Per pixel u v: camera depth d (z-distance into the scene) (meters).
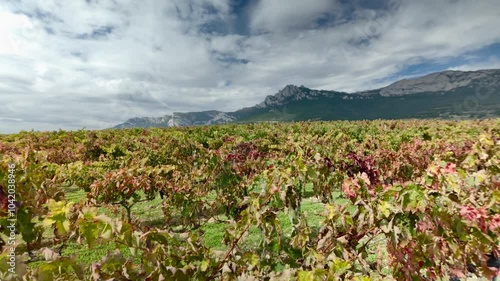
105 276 1.99
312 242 3.91
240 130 41.31
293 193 4.05
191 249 2.68
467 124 36.97
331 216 3.55
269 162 11.88
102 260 2.05
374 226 3.41
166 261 2.43
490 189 4.99
